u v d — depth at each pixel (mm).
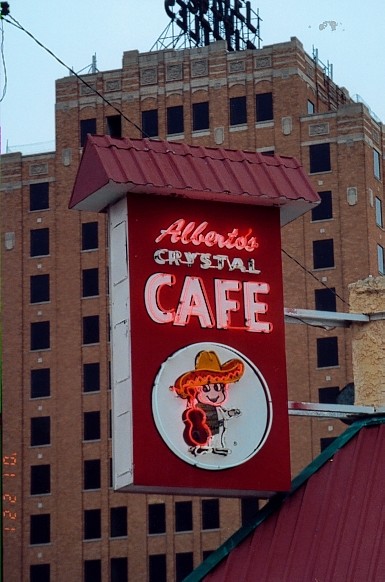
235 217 31469
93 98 122750
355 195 115500
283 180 31969
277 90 118688
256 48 127438
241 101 119375
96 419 115875
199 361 30250
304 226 115500
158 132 120875
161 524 112438
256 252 31453
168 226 30766
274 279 31422
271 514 30391
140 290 30188
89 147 30984
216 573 29812
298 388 111250
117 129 122562
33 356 118250
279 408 30656
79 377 117000
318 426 109688
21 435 116750
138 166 30594
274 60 119188
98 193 30625
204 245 31000
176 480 29406
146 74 122062
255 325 30953
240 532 30391
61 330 118312
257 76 119312
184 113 120375
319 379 111000
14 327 119250
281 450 30438
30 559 114188
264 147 118000
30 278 120188
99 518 113875
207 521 111312
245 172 31797
